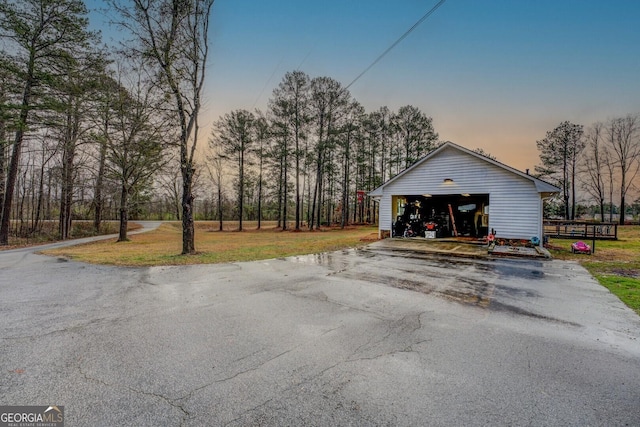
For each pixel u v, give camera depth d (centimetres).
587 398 222
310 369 260
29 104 1485
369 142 3431
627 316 414
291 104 2669
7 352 285
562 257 956
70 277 643
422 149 3161
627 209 3538
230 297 489
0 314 399
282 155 2762
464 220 1664
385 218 1504
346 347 306
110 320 378
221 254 1015
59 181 2053
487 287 572
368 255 991
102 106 1653
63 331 340
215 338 324
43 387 226
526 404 214
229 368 259
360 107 2897
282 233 2638
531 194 1147
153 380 238
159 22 973
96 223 2484
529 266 795
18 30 1381
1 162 1812
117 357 277
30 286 562
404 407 207
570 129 2988
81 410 199
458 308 443
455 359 283
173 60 980
